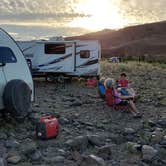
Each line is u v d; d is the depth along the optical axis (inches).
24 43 984.3
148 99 703.7
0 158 312.2
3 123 442.3
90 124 480.4
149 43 7490.2
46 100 678.5
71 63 990.4
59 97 730.8
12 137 397.4
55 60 984.3
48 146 374.6
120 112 569.3
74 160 336.8
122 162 336.5
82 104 641.0
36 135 396.8
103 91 644.7
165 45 7367.1
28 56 983.6
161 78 1180.5
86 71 1004.6
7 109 413.1
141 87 908.0
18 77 442.0
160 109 609.3
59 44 983.0
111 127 473.4
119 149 373.4
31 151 344.8
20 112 413.7
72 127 466.0
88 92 820.0
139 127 473.1
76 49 993.5
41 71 985.5
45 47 981.8
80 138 374.3
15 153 340.2
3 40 436.1
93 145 378.3
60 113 549.3
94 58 1003.3
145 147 357.7
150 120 505.7
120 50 6697.8
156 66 1749.5
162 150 361.7
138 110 594.2
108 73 1299.2
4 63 424.2
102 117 534.9
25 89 420.8
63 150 360.5
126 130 439.8
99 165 319.9
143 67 1604.3
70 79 1024.2
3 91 413.1
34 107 588.4
